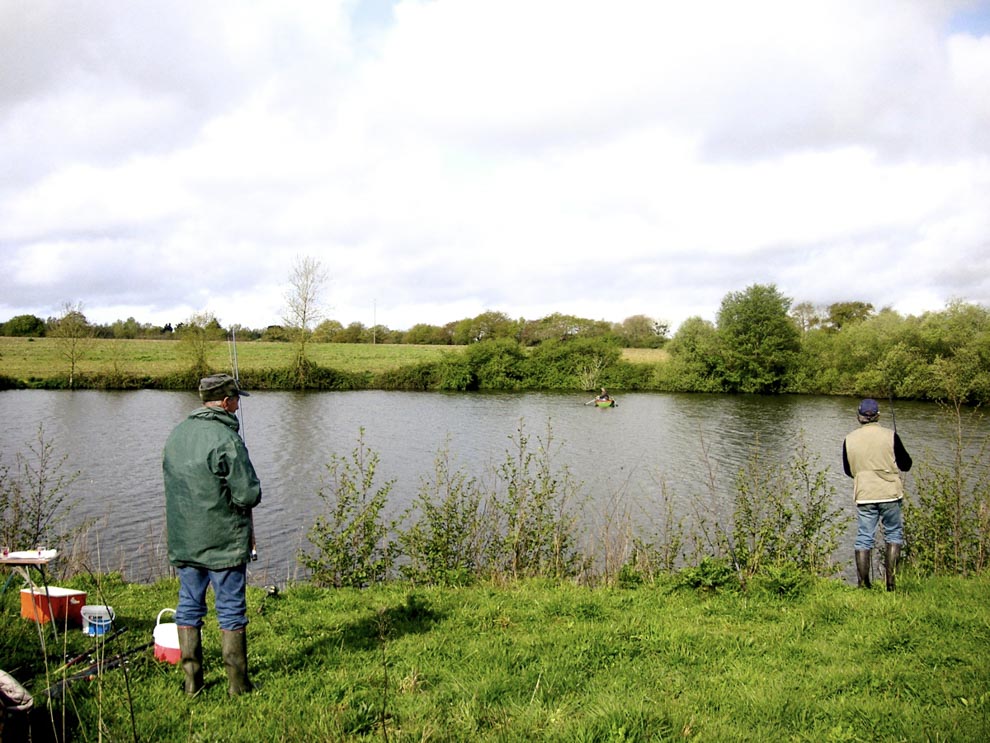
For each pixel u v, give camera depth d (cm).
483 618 774
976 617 717
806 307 11081
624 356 9081
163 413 4503
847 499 2106
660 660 636
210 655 616
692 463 3028
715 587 901
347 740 464
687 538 1570
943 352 6091
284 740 455
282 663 612
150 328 10594
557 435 3919
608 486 2497
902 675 573
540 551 1177
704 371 7238
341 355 8650
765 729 482
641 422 4584
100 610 668
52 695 495
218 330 6500
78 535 1439
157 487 2480
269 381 6631
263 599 870
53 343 8956
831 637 691
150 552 1697
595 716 484
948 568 1033
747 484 1340
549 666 604
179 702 515
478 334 11956
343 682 564
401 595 912
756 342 7169
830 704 521
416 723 479
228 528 526
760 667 615
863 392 6444
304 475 2733
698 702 532
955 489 1114
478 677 584
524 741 458
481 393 6725
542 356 7538
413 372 7025
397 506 2162
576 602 827
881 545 1245
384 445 3497
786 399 6444
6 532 1316
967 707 507
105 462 2911
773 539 1110
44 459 1789
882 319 7131
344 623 749
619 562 1150
